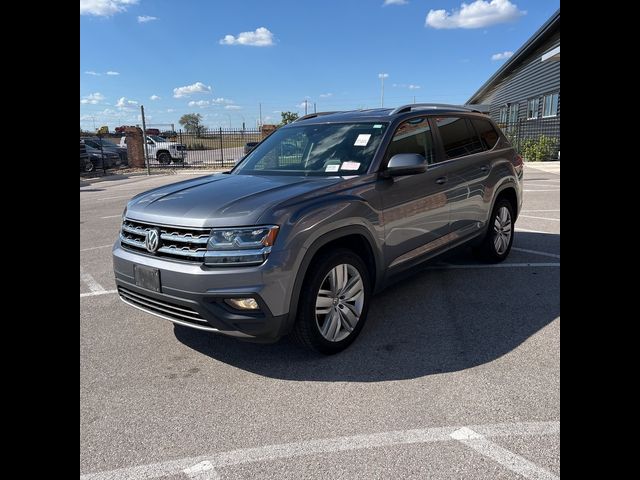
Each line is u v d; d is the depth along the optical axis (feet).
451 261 19.60
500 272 17.90
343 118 15.40
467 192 16.21
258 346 12.50
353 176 12.68
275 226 10.27
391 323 13.58
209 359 11.85
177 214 10.98
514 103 102.53
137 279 11.38
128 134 91.91
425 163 12.44
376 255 12.59
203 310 10.32
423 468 7.73
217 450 8.39
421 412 9.29
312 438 8.62
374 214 12.40
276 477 7.66
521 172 19.79
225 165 93.61
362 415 9.26
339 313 11.77
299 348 12.28
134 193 51.08
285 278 10.26
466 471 7.62
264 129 93.76
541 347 11.80
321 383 10.52
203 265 10.30
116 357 12.03
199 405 9.83
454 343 12.22
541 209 32.83
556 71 72.90
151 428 9.08
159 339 13.08
